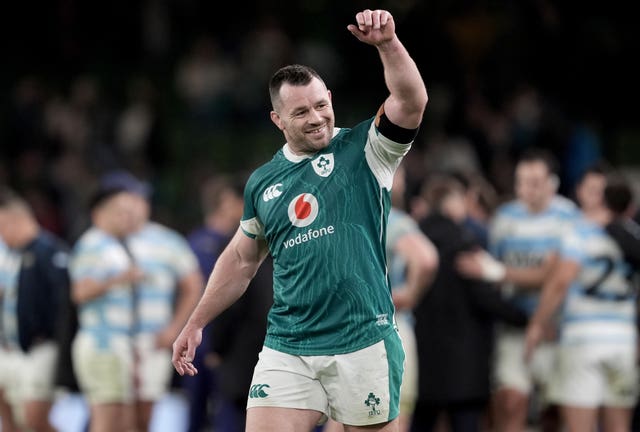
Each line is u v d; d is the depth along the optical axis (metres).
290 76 16.95
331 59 64.38
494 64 59.53
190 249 33.72
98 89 66.00
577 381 28.50
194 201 56.66
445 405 27.92
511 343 30.11
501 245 31.64
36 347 30.22
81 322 28.36
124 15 68.25
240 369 25.84
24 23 69.06
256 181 17.56
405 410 26.88
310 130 16.95
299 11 68.44
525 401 30.27
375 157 17.08
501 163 51.75
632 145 57.16
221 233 33.34
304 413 17.14
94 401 27.98
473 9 63.00
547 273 29.42
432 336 27.91
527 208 31.38
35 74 68.44
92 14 68.38
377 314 17.00
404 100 16.55
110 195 28.17
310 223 17.00
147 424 28.89
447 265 27.98
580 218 30.12
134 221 28.41
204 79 63.16
